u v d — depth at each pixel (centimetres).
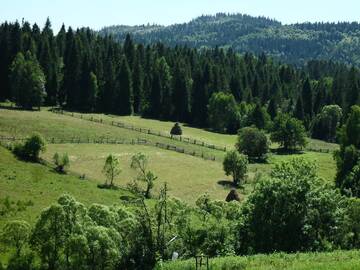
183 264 3609
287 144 13312
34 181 6688
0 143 8156
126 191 7181
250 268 3322
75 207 3909
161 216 3938
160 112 16450
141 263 3822
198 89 16612
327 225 4188
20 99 13900
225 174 9094
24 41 16712
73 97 15438
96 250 3697
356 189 7294
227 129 15638
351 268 3050
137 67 16988
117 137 11275
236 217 4447
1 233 4047
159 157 9906
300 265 3238
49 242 3769
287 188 4109
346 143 10025
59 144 9769
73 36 18475
